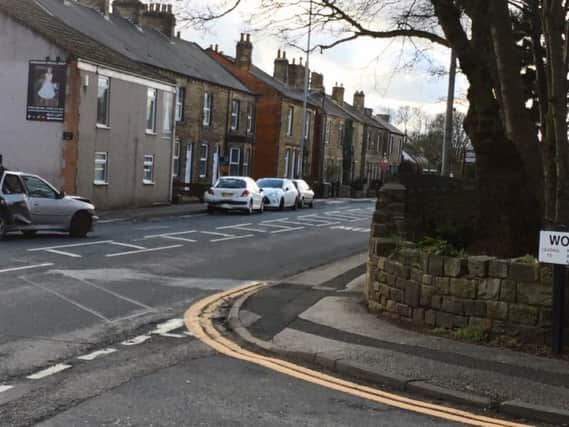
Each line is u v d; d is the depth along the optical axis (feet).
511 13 52.21
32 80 84.79
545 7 29.19
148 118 104.01
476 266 28.99
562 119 29.12
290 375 23.68
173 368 23.77
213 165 137.39
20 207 56.49
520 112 37.55
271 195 116.88
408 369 24.02
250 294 38.52
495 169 39.96
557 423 19.99
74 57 84.48
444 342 28.14
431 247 31.71
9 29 85.87
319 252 62.59
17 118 86.07
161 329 29.89
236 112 146.72
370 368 23.94
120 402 19.74
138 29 131.75
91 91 88.07
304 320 31.73
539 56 45.03
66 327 29.07
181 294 38.47
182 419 18.49
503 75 37.14
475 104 39.99
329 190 185.47
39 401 19.49
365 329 30.12
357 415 19.69
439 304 29.91
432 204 45.21
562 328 26.73
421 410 20.59
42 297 34.71
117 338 27.89
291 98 170.40
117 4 133.39
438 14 40.04
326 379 23.52
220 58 167.94
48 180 85.35
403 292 31.53
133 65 100.58
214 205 101.04
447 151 79.46
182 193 117.80
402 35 47.32
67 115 84.84
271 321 31.50
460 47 39.65
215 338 28.76
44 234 62.75
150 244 59.47
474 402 21.22
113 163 94.48
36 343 26.18
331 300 36.91
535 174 38.55
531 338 27.71
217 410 19.42
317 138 190.90
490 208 40.52
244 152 147.95
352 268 51.52
